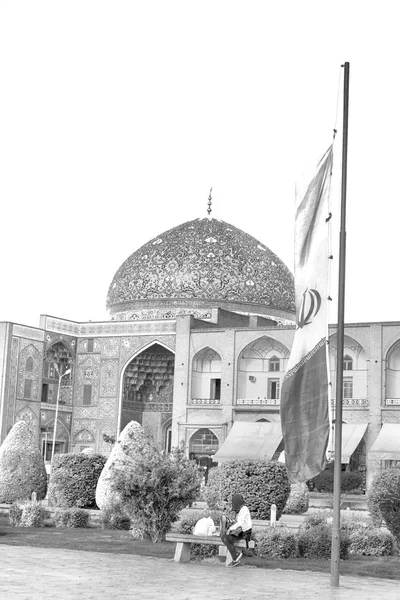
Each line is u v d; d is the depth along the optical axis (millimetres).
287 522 18703
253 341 38125
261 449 36094
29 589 8328
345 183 10391
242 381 38656
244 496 17891
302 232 10641
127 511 14289
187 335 39344
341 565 11508
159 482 14125
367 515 20203
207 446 38625
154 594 8328
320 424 10070
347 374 36719
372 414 35281
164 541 14195
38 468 20609
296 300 10578
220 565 11164
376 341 35594
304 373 10312
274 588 9102
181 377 39156
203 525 12430
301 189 10734
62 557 11336
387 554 13000
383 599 8617
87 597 7973
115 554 12078
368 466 34250
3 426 38812
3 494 20203
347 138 10445
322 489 32688
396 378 35969
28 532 15438
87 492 19156
